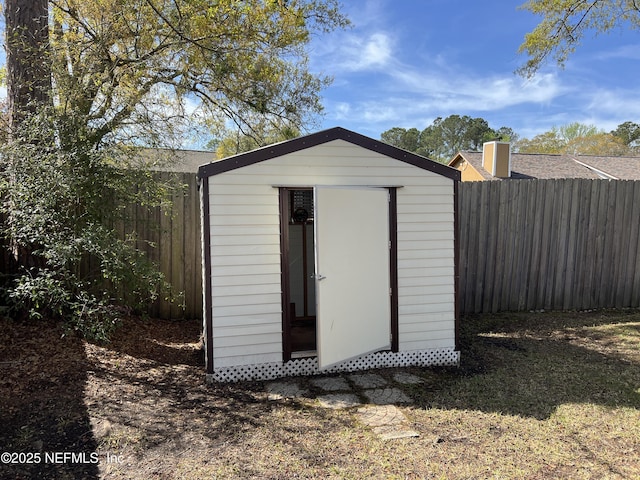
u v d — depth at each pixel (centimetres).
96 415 332
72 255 390
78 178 402
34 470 261
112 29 537
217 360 422
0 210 404
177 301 613
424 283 477
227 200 423
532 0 881
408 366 476
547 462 280
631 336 577
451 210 482
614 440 310
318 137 440
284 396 391
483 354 515
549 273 711
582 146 3344
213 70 655
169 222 600
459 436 316
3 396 345
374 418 346
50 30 561
